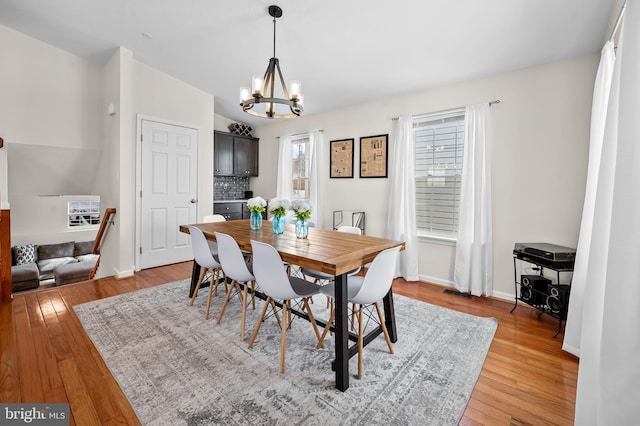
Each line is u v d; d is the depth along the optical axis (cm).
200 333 237
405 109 389
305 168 510
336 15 263
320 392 172
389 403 164
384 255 183
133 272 386
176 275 384
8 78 341
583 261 210
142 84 392
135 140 389
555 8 220
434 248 375
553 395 172
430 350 219
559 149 286
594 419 133
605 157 142
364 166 430
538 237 300
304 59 338
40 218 614
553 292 252
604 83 202
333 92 404
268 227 312
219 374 186
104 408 156
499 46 271
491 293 327
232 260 227
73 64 384
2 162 344
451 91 351
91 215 678
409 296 330
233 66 382
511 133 312
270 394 170
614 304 106
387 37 280
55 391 168
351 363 202
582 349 141
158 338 228
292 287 212
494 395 172
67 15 307
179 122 431
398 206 386
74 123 388
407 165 380
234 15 285
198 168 459
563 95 282
